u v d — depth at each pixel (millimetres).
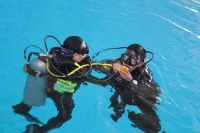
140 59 4262
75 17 6160
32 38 5430
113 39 5809
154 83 4535
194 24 6703
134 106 4320
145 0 7289
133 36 5984
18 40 5328
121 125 4223
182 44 6039
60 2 6496
